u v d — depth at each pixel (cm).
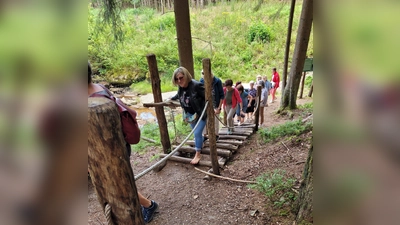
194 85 349
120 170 127
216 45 1909
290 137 456
